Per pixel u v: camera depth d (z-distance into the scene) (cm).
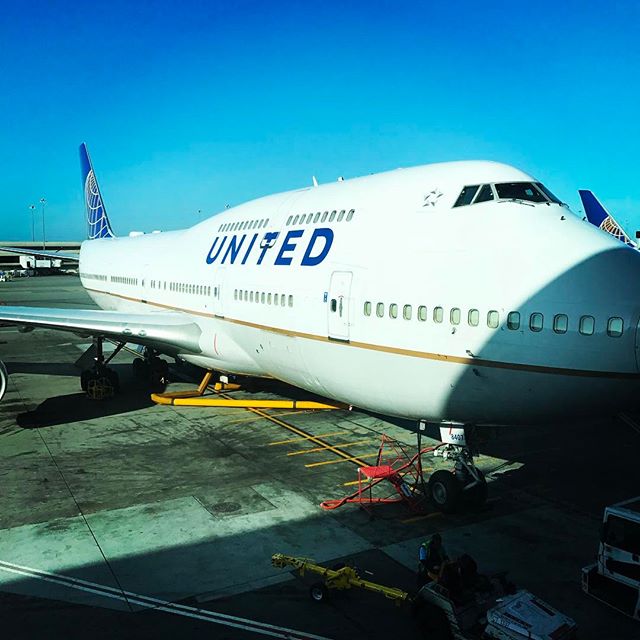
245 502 1241
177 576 962
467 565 854
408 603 889
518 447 1598
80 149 4222
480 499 1206
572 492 1306
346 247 1312
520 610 789
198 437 1669
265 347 1566
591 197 3080
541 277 1003
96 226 4019
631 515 878
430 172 1265
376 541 1081
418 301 1112
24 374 2547
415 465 1453
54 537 1091
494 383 1037
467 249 1090
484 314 1030
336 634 823
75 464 1462
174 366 2658
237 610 875
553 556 1035
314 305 1336
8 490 1303
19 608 875
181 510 1202
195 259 2042
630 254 1020
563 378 980
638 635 827
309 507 1220
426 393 1132
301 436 1680
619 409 995
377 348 1185
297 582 949
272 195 1880
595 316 957
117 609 875
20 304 5184
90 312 2162
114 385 2141
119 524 1141
